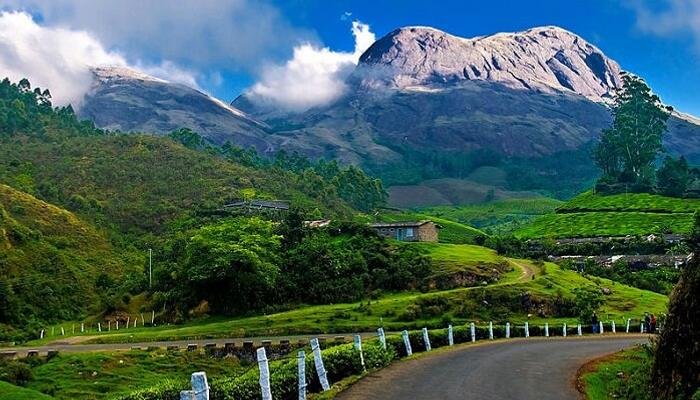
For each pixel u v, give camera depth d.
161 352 44.78
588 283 68.25
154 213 123.12
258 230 70.31
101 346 49.03
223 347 45.34
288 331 52.38
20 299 73.62
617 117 158.75
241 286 64.00
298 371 17.36
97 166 147.25
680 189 133.62
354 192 176.12
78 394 36.75
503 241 98.50
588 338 42.41
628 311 59.25
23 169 138.50
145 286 75.31
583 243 101.62
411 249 77.50
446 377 22.25
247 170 162.00
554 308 58.03
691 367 16.38
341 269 67.88
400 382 20.95
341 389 19.39
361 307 58.50
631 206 129.62
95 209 122.25
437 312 56.56
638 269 85.50
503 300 59.00
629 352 29.73
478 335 39.00
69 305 78.06
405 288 66.81
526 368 25.14
